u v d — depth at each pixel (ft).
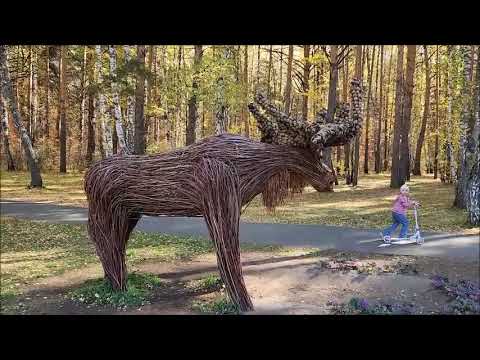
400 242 30.42
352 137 18.45
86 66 86.99
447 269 24.17
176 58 94.38
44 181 68.80
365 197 57.57
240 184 18.15
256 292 20.77
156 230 35.29
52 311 18.37
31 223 37.50
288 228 36.24
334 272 23.62
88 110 92.73
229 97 59.57
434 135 86.28
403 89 68.59
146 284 21.53
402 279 22.39
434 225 37.24
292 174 18.67
